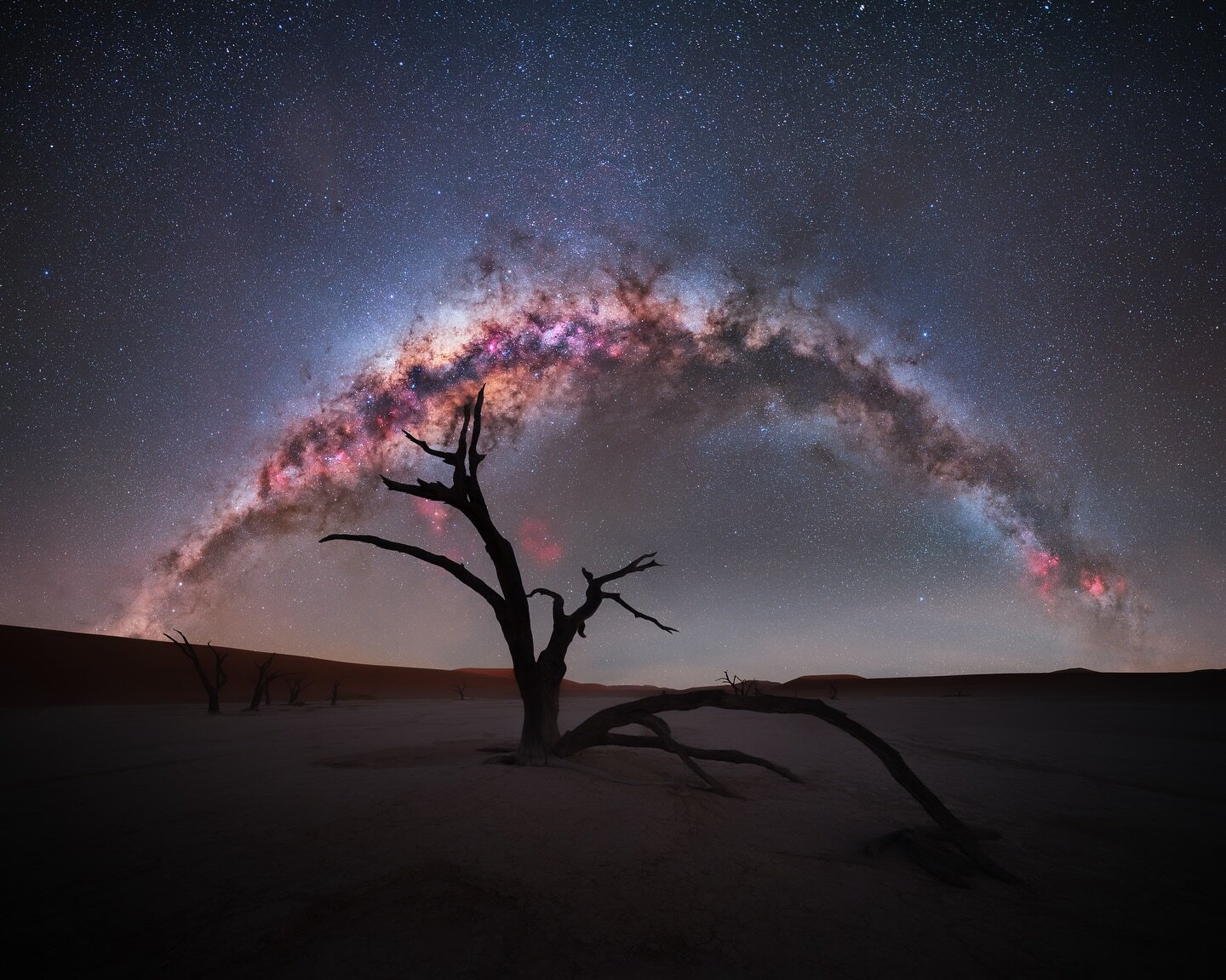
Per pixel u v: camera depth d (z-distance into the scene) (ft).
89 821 20.92
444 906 13.62
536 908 13.60
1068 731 66.08
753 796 26.58
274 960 11.25
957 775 34.09
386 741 47.57
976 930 13.15
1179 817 23.86
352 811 21.58
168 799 24.32
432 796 23.62
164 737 51.90
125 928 12.58
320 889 14.58
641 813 22.11
